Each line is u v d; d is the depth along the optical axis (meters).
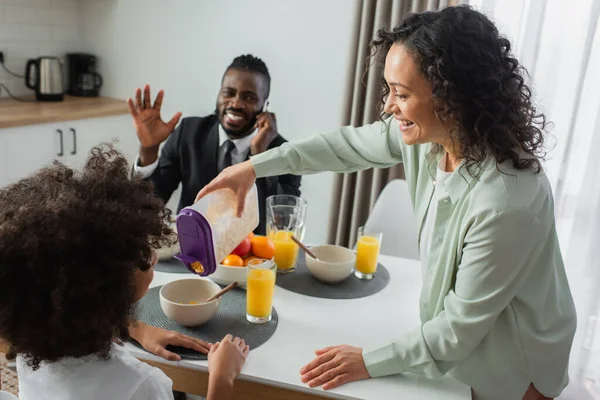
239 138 2.09
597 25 2.01
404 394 1.10
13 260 0.78
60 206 0.80
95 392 0.85
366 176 2.47
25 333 0.81
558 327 1.24
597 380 2.21
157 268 1.51
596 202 2.11
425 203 1.32
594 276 2.16
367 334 1.28
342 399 1.08
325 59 2.65
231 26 2.80
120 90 3.16
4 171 2.46
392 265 1.70
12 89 2.95
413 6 2.22
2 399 0.96
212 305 1.23
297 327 1.28
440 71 1.00
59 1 3.03
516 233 1.03
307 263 1.52
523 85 1.09
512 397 1.21
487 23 1.06
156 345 1.13
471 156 1.08
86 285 0.79
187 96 3.00
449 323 1.09
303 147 1.47
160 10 2.93
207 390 1.14
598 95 2.05
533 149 1.13
